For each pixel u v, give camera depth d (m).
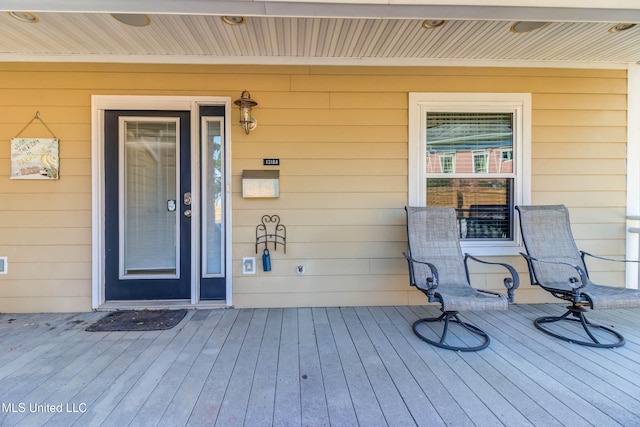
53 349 2.32
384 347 2.36
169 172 3.27
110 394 1.79
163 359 2.18
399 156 3.25
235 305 3.19
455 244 2.93
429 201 3.33
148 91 3.12
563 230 2.99
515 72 3.27
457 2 2.21
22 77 3.04
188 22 2.46
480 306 2.31
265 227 3.20
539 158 3.32
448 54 3.09
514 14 2.27
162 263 3.29
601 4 2.24
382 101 3.22
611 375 1.98
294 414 1.63
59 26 2.51
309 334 2.59
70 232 3.10
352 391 1.82
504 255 3.30
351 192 3.24
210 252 3.31
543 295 3.33
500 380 1.93
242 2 2.16
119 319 2.89
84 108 3.09
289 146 3.20
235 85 3.15
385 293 3.28
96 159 3.11
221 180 3.28
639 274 3.30
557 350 2.31
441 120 3.31
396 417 1.61
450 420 1.58
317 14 2.21
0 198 3.06
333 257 3.24
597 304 2.35
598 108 3.33
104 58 3.04
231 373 2.01
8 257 3.07
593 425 1.54
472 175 3.32
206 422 1.58
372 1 2.19
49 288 3.10
